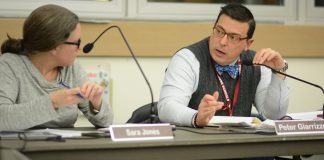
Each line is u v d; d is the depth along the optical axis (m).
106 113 3.61
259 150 2.92
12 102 3.39
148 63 5.68
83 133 2.94
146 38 5.58
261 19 6.45
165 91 3.97
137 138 2.73
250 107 4.34
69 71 3.74
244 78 4.26
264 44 6.04
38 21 3.40
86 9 5.71
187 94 3.98
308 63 6.34
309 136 3.02
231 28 3.97
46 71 3.60
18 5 5.41
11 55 3.57
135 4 5.90
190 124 3.53
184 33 5.72
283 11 6.57
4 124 3.09
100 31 5.38
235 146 2.84
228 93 4.19
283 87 4.25
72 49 3.48
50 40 3.39
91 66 5.40
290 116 4.09
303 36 6.23
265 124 3.39
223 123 3.64
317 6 6.75
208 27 5.80
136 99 5.63
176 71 4.05
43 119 3.09
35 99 3.13
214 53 4.09
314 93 6.37
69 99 3.10
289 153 3.01
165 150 2.66
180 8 6.08
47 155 2.43
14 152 2.25
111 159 2.55
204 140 2.73
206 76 4.12
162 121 3.82
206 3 6.23
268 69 4.41
